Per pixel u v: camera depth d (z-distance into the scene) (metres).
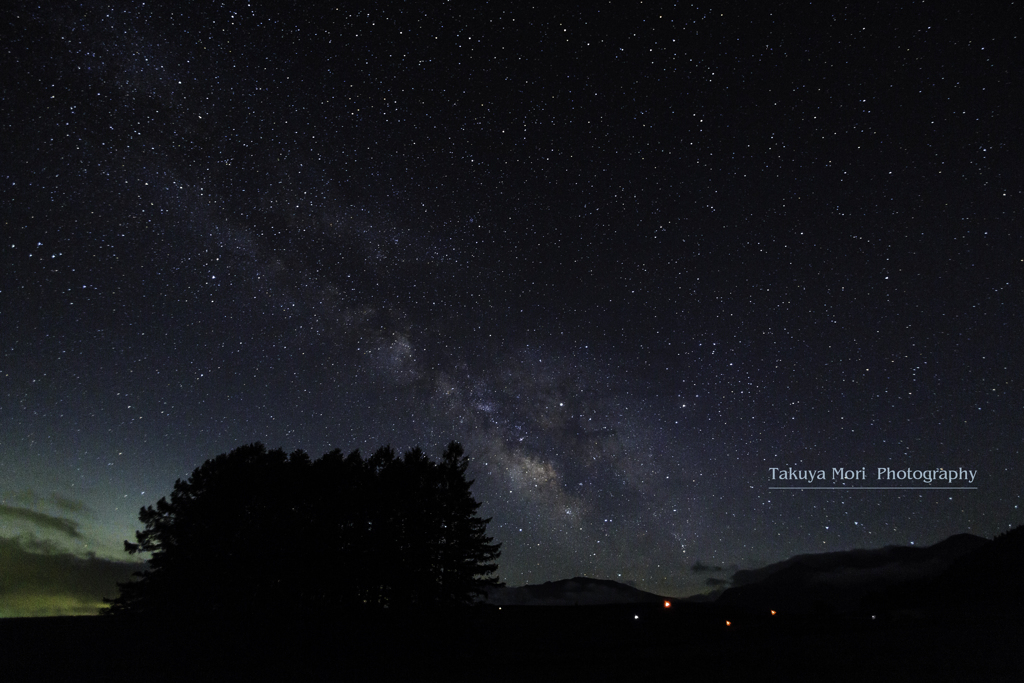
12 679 18.27
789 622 35.06
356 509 24.73
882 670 19.45
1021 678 17.48
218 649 21.66
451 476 26.56
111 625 22.72
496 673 21.42
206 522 23.72
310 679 20.09
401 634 23.72
